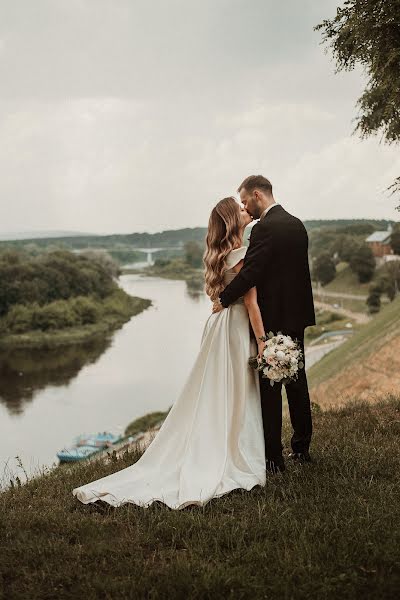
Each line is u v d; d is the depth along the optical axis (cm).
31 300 9319
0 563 307
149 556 317
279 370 407
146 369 5747
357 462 448
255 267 428
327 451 493
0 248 19425
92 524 354
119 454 586
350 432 573
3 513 386
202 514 365
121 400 4512
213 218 448
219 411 428
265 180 460
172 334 8212
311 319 448
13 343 7919
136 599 270
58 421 3925
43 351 7231
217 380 434
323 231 18488
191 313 10588
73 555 314
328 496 381
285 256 435
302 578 279
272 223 436
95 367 5959
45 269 10006
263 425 445
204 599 270
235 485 404
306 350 6500
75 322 9025
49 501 423
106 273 12256
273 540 329
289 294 437
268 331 441
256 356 438
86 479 493
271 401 441
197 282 19238
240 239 449
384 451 479
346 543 305
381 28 664
